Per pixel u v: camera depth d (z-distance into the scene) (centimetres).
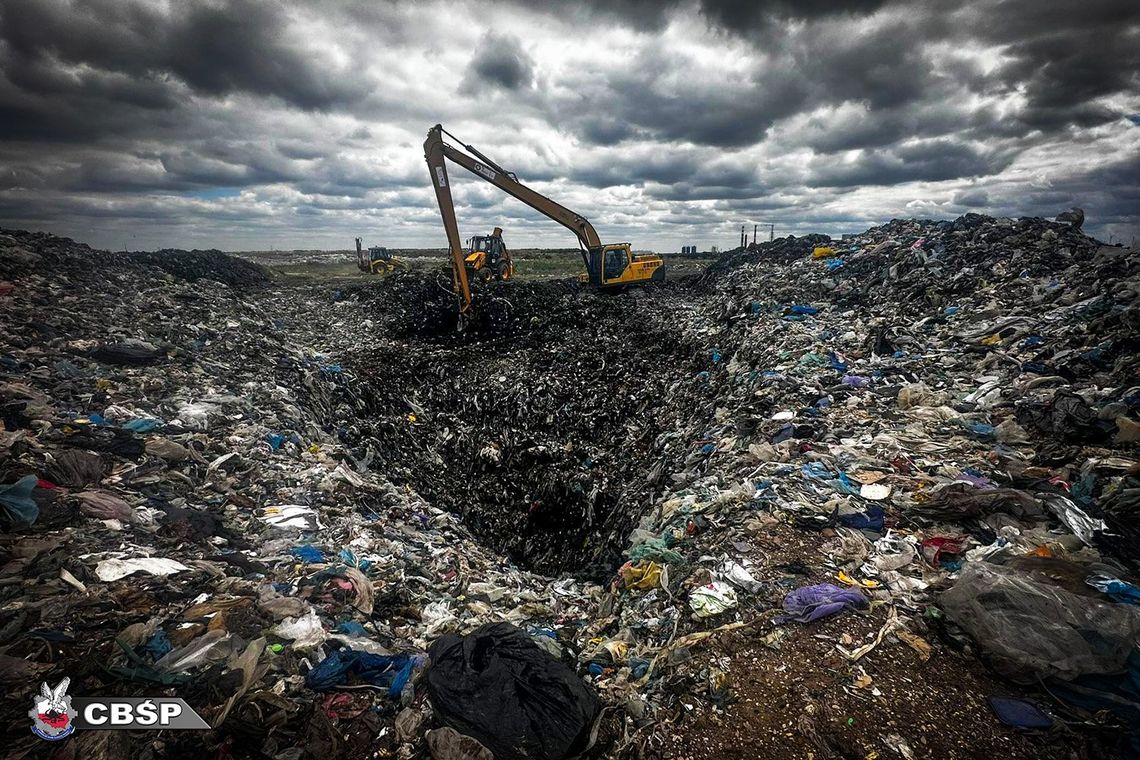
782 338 1191
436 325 1877
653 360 1513
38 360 782
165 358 926
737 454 737
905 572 445
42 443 562
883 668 356
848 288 1534
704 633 407
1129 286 923
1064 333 875
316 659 373
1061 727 306
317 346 1633
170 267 2186
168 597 402
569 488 1027
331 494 677
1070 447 588
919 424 716
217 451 682
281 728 315
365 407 1206
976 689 337
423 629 461
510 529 1005
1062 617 344
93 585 396
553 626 516
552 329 1825
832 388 876
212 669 338
